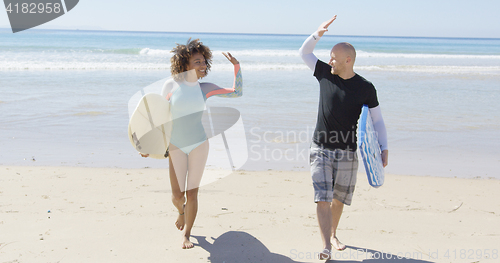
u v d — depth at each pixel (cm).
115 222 349
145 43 4406
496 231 344
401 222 362
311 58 305
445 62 2847
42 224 339
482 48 5897
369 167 264
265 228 344
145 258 283
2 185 442
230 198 422
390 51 4466
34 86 1179
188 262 280
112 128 748
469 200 427
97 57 2398
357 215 379
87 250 293
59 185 450
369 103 287
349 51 276
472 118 893
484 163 581
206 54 299
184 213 321
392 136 731
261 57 2869
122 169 526
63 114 841
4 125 740
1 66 1655
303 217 372
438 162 582
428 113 938
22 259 275
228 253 295
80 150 610
